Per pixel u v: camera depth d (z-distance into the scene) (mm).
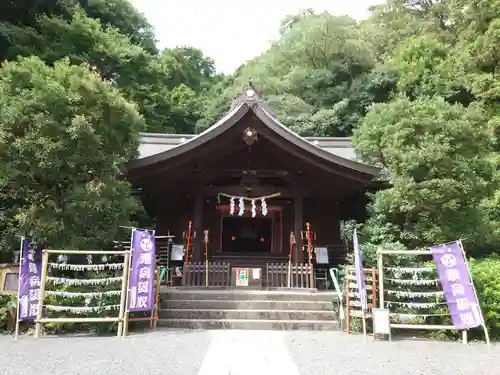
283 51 36750
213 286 11016
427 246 11195
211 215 14523
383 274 8625
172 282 12094
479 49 21859
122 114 9164
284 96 31109
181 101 36500
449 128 11086
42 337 7695
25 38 23219
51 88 8172
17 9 25000
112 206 9656
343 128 29156
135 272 8125
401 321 8562
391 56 35000
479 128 11312
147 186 12844
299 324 8812
